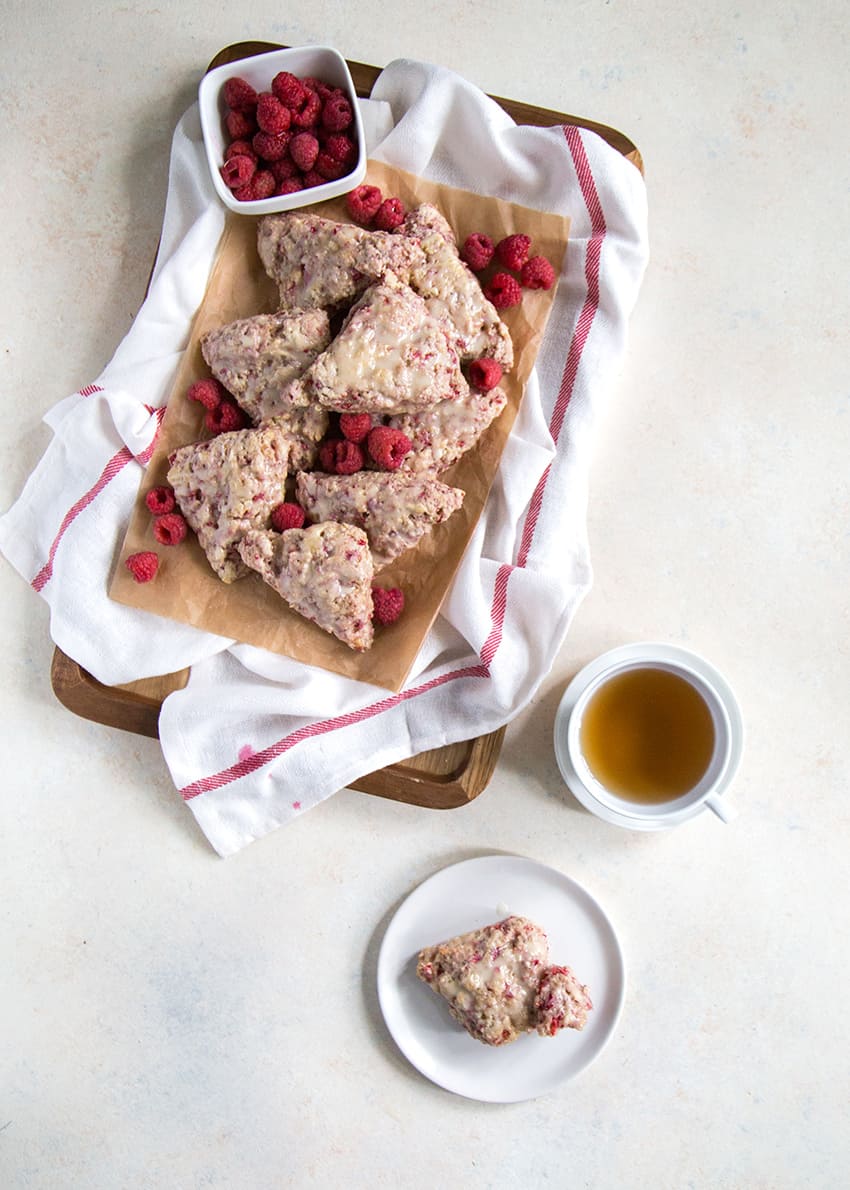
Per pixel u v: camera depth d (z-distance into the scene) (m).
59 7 1.04
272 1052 1.07
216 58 1.01
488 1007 1.01
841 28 1.04
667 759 1.02
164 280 0.99
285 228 0.99
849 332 1.05
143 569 0.99
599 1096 1.07
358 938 1.07
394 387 0.96
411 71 1.00
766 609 1.05
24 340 1.05
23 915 1.07
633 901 1.06
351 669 1.01
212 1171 1.07
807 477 1.05
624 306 1.01
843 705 1.06
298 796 1.02
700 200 1.05
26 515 1.03
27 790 1.07
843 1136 1.07
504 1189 1.07
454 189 1.01
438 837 1.06
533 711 1.05
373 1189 1.07
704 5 1.04
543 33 1.04
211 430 1.01
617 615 1.05
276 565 0.98
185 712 1.01
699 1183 1.07
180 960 1.07
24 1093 1.07
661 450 1.05
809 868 1.06
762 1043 1.07
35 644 1.06
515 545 1.01
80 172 1.04
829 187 1.05
